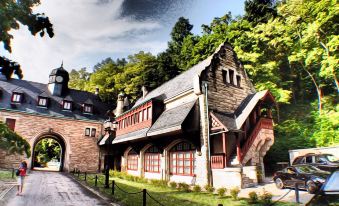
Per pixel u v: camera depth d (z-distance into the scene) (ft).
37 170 103.35
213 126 57.31
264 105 69.77
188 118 57.72
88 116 116.98
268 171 80.23
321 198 18.85
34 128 101.60
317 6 76.79
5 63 13.73
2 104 98.27
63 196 42.57
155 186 56.34
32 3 13.23
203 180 55.21
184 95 67.10
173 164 67.41
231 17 142.10
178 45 152.66
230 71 72.33
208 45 117.08
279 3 121.08
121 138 89.10
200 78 62.64
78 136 110.22
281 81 105.81
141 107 80.33
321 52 80.59
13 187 50.39
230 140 61.46
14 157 94.94
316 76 104.22
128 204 35.40
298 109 106.01
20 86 111.34
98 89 139.95
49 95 115.65
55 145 171.22
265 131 62.64
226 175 50.60
